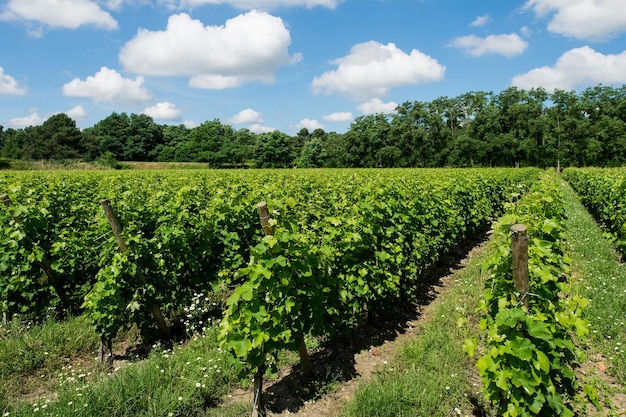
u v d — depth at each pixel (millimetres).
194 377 4285
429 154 77625
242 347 3568
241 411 3969
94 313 4805
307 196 10859
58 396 3977
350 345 5340
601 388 4109
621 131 62312
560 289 3805
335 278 5012
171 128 113500
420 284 7844
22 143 114375
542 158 69000
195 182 14977
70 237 6652
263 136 84562
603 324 5328
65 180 14258
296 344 4055
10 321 5828
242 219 7410
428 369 4543
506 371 2984
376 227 6012
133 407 3811
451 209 9547
